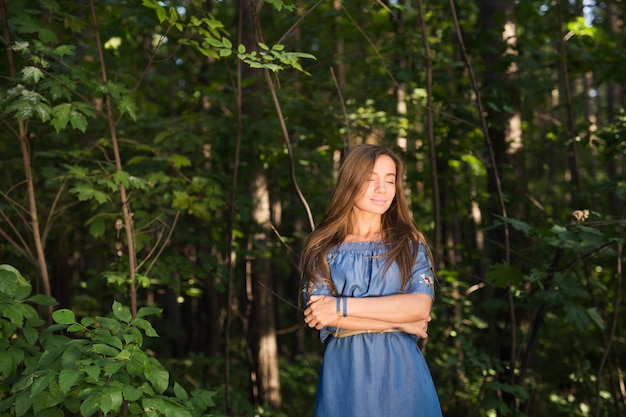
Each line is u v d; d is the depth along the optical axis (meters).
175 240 5.02
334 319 2.08
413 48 4.98
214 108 5.59
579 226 3.23
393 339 2.15
